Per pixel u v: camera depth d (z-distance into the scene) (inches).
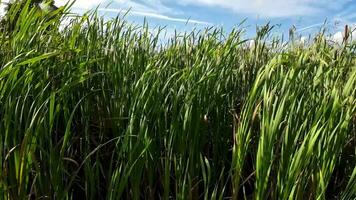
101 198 68.4
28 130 54.7
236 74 91.8
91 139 76.1
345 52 95.5
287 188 60.6
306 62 80.4
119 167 66.4
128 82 79.8
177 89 77.6
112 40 91.8
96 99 82.1
